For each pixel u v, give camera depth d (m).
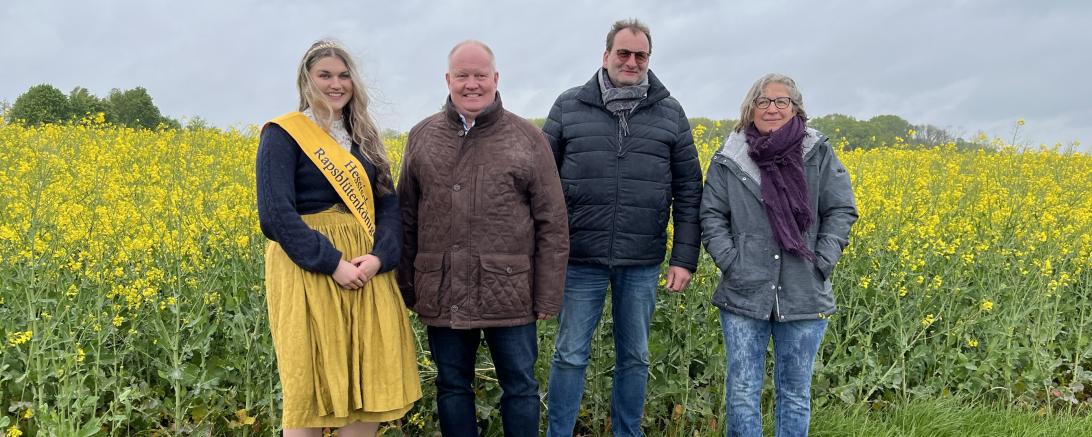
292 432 2.64
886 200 4.61
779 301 2.97
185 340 3.55
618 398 3.44
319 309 2.54
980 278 4.57
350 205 2.60
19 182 4.20
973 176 6.07
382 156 2.76
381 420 2.70
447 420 2.90
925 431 3.64
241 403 3.49
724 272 3.09
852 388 3.93
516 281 2.75
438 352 2.88
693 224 3.28
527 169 2.73
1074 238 4.70
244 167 5.20
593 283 3.22
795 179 2.92
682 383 3.79
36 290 3.45
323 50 2.59
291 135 2.50
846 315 4.27
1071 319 4.60
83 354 3.06
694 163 3.29
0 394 3.18
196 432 3.27
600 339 3.75
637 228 3.15
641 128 3.14
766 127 3.01
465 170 2.73
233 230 3.75
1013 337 4.41
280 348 2.55
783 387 3.10
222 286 3.80
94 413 3.06
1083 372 4.33
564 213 2.85
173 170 4.94
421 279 2.79
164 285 3.62
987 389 4.17
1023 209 5.04
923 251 4.38
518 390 2.91
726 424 3.49
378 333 2.67
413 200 2.86
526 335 2.87
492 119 2.73
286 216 2.44
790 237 2.88
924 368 4.21
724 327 3.14
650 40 3.14
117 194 3.93
